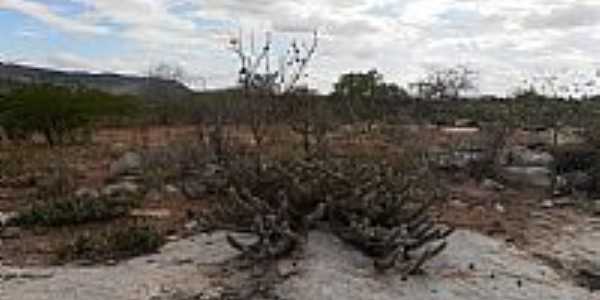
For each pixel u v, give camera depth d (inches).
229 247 340.8
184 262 327.9
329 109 680.4
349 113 801.6
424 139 713.0
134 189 496.4
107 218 423.8
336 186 355.3
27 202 479.8
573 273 343.9
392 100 960.9
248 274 303.6
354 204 346.0
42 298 281.0
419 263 305.9
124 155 664.4
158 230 389.7
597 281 334.0
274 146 551.5
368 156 508.4
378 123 824.9
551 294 302.5
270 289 285.4
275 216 327.3
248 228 342.0
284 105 576.1
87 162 698.2
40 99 948.6
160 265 324.2
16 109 957.2
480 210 470.0
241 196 374.3
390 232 323.0
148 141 843.4
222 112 618.2
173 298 281.1
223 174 441.7
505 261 343.0
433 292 290.7
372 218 344.8
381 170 382.0
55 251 355.9
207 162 558.6
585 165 591.8
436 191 466.3
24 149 853.8
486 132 688.4
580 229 431.5
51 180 543.2
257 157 407.8
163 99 1171.9
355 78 884.0
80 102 981.2
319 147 497.7
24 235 390.3
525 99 912.3
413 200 377.1
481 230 412.5
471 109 1010.7
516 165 610.5
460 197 507.2
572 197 530.6
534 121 826.8
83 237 357.1
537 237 406.3
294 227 341.4
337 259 315.0
